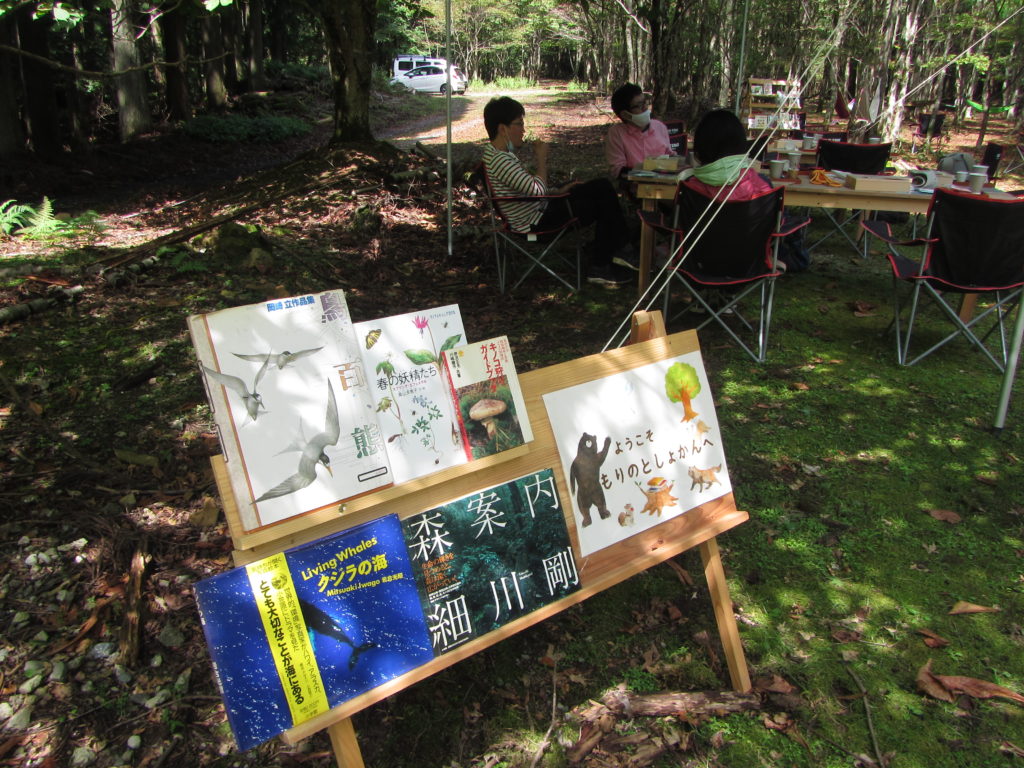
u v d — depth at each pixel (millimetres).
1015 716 1948
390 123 20484
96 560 2510
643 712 1974
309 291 4883
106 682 2074
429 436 1648
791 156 4953
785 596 2383
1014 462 3092
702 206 3852
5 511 2717
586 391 1881
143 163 13461
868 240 6094
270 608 1452
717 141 4062
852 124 9336
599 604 2383
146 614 2293
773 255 3986
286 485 1474
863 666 2117
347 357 1549
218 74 18500
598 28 18938
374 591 1571
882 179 4270
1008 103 13641
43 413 3357
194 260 5098
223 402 1421
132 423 3318
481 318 4664
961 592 2381
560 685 2080
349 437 1546
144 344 3990
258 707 1425
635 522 1936
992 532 2656
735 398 3654
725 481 2100
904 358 4027
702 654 2180
